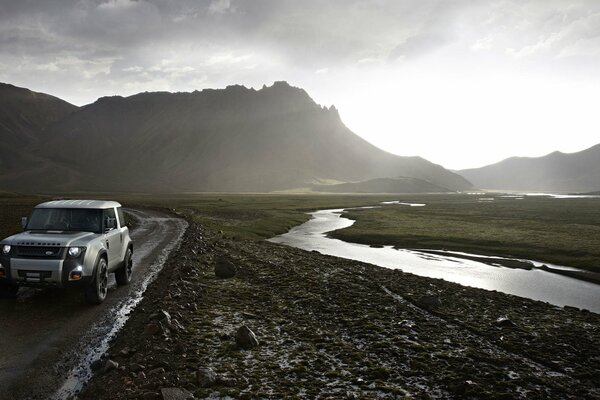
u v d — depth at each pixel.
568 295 23.75
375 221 74.19
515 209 110.00
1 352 7.94
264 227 60.34
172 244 27.61
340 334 10.71
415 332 11.29
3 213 55.62
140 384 6.66
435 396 7.25
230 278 17.59
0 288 11.41
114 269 13.48
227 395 6.67
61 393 6.44
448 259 37.38
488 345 10.80
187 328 10.09
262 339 9.71
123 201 142.00
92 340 8.87
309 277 18.61
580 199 191.88
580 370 9.41
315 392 7.02
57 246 10.66
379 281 19.66
